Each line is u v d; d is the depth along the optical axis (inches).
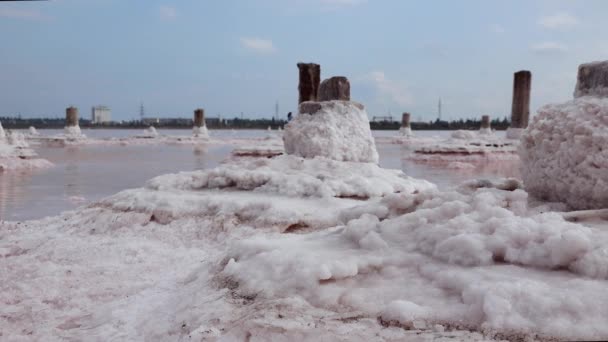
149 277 183.2
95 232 253.1
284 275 119.0
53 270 191.6
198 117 1654.8
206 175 316.5
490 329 89.2
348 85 388.2
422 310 97.4
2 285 175.5
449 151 858.1
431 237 127.3
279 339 94.6
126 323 131.7
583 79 166.1
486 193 144.1
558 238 108.2
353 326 96.5
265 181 306.3
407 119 1786.4
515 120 1003.9
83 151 1071.0
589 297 90.4
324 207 261.6
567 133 149.3
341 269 114.9
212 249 224.5
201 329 101.5
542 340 84.7
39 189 448.5
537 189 162.4
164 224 256.1
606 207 140.3
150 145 1398.9
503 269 109.7
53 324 139.8
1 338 129.6
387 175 333.1
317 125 357.1
